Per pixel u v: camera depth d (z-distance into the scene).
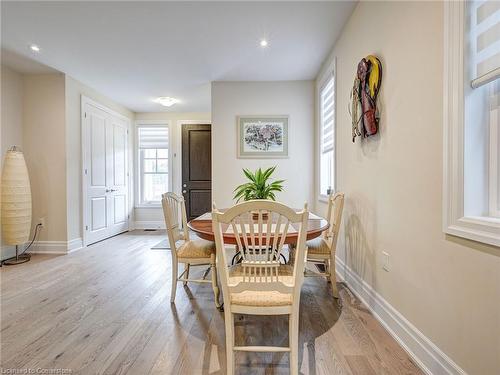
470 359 1.10
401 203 1.59
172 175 5.46
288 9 2.27
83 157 3.90
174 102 4.69
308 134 3.81
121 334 1.68
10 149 3.33
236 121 3.83
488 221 1.01
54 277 2.70
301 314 1.92
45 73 3.53
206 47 2.89
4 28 2.53
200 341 1.61
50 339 1.62
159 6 2.22
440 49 1.26
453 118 1.16
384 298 1.78
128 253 3.61
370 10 1.97
